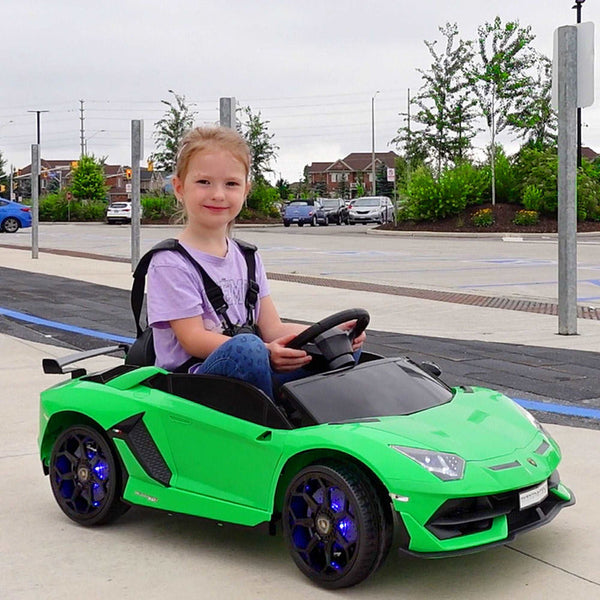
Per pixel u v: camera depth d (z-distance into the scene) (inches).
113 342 411.2
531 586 158.1
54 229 1888.5
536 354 375.6
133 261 685.9
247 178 188.9
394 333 429.4
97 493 190.2
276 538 183.2
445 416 169.9
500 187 1599.4
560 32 423.5
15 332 436.8
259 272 195.6
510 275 751.7
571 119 422.0
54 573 167.5
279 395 177.0
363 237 1470.2
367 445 153.9
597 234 1451.8
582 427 265.4
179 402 177.8
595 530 184.4
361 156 5433.1
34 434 262.2
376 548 152.3
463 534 152.0
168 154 2444.6
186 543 181.3
